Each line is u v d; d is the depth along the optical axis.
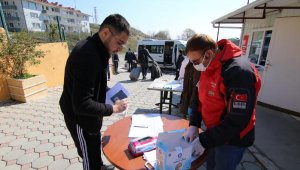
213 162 1.77
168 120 2.07
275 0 4.36
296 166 2.69
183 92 3.48
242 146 1.41
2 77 5.01
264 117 4.40
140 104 5.41
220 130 1.20
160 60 14.18
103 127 3.77
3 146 3.02
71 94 1.44
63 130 3.57
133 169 1.32
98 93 1.56
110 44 1.43
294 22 4.39
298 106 4.52
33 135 3.38
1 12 4.88
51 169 2.52
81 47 1.34
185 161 1.25
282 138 3.45
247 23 6.51
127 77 10.12
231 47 1.22
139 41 14.96
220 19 6.54
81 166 2.58
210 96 1.37
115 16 1.36
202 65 1.32
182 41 13.62
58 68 7.01
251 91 1.13
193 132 1.44
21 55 5.00
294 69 4.51
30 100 5.21
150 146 1.49
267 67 5.00
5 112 4.41
